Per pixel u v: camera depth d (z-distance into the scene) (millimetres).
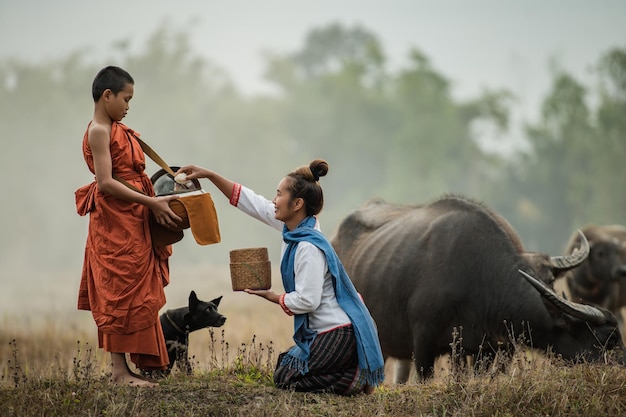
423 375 15867
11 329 25984
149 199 11711
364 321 11836
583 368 13242
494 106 123188
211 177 12586
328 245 11758
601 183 100688
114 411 11164
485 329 15719
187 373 13484
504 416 11586
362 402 11891
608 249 28125
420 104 112688
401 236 17094
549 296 14664
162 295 12117
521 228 109500
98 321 11820
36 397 11742
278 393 12070
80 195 12211
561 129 111000
